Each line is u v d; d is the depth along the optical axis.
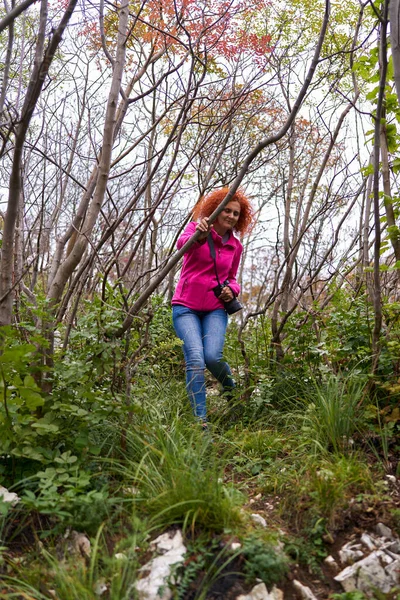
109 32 4.98
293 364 4.74
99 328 3.52
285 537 2.84
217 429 4.27
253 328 5.42
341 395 3.81
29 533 2.89
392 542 2.80
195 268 4.39
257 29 5.47
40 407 3.38
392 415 3.68
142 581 2.50
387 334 4.02
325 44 5.58
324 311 4.89
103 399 3.35
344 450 3.57
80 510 2.86
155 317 6.09
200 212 4.46
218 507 2.82
